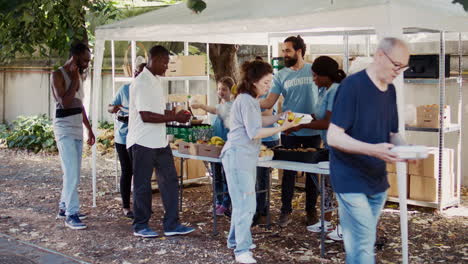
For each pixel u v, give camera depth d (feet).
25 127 41.11
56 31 27.25
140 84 17.60
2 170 32.07
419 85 27.20
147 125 17.84
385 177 11.42
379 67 10.68
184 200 24.25
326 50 29.76
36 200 24.48
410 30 21.99
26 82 48.42
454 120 26.66
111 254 17.01
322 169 15.93
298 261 16.19
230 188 15.71
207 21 18.39
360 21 14.80
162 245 17.80
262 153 17.34
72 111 19.39
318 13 15.61
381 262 16.08
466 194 24.97
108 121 43.11
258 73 14.98
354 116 10.80
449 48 26.63
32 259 16.49
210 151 18.47
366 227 11.09
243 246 15.92
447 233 19.04
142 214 18.56
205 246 17.66
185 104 25.93
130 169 21.33
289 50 19.25
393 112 11.46
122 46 41.96
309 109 19.31
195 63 26.58
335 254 16.75
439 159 21.74
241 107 15.15
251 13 17.58
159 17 21.12
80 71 19.56
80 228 19.71
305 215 21.31
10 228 19.86
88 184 28.02
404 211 14.32
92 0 29.22
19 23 25.98
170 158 18.52
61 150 19.56
